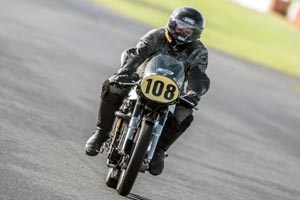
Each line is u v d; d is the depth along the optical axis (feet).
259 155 125.18
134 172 69.10
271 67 341.82
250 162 115.85
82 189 72.84
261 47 406.41
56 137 95.20
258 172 109.09
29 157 80.28
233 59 325.83
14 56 157.58
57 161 82.17
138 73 73.56
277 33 486.79
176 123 72.43
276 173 112.37
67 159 84.53
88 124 110.83
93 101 133.39
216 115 160.76
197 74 72.54
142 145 67.87
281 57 391.45
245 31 450.30
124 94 74.54
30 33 206.28
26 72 142.10
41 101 117.80
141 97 68.80
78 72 163.63
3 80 126.11
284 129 171.83
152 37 72.18
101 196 71.97
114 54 216.95
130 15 366.84
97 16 321.93
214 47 347.97
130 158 69.10
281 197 95.30
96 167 84.43
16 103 110.11
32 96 119.65
